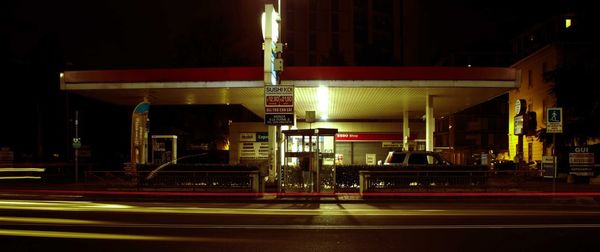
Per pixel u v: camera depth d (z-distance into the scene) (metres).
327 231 10.93
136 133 25.80
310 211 15.34
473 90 25.34
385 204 18.00
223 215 14.09
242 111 56.62
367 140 40.38
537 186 24.55
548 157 20.92
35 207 16.25
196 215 14.05
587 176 28.09
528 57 44.41
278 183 20.73
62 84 25.00
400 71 23.91
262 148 37.72
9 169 30.97
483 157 32.34
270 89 20.08
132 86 24.73
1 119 48.81
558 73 33.38
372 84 23.92
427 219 13.12
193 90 25.67
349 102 30.78
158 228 11.36
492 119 67.69
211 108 51.94
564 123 33.78
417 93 26.78
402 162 23.98
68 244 9.37
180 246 9.19
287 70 24.05
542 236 10.24
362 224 12.09
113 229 11.20
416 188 21.19
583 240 9.77
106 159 48.78
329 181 21.64
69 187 24.09
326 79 23.94
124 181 24.38
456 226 11.70
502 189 21.81
